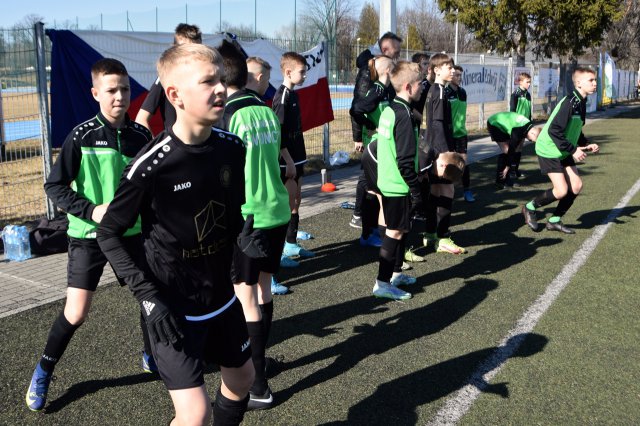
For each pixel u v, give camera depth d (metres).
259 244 2.42
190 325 2.23
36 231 5.97
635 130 18.77
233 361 2.39
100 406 3.20
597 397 3.31
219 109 2.04
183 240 2.17
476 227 7.20
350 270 5.55
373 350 3.89
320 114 10.94
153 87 4.25
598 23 22.19
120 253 2.14
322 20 17.36
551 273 5.47
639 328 4.25
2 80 6.97
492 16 22.72
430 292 4.99
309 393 3.35
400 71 4.38
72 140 3.10
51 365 3.12
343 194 9.02
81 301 3.10
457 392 3.35
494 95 18.06
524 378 3.52
